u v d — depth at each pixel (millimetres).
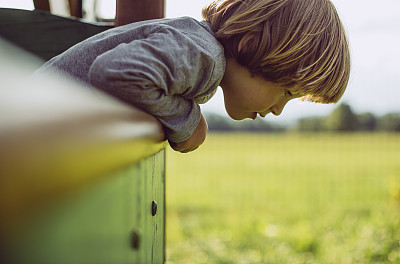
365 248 3236
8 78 195
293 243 3482
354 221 4332
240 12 901
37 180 148
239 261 3037
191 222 4551
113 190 315
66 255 204
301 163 13352
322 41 957
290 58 913
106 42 819
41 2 1369
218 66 848
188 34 822
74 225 215
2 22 1269
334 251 3207
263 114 1030
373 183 8562
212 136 23859
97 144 213
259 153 17000
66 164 171
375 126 16938
